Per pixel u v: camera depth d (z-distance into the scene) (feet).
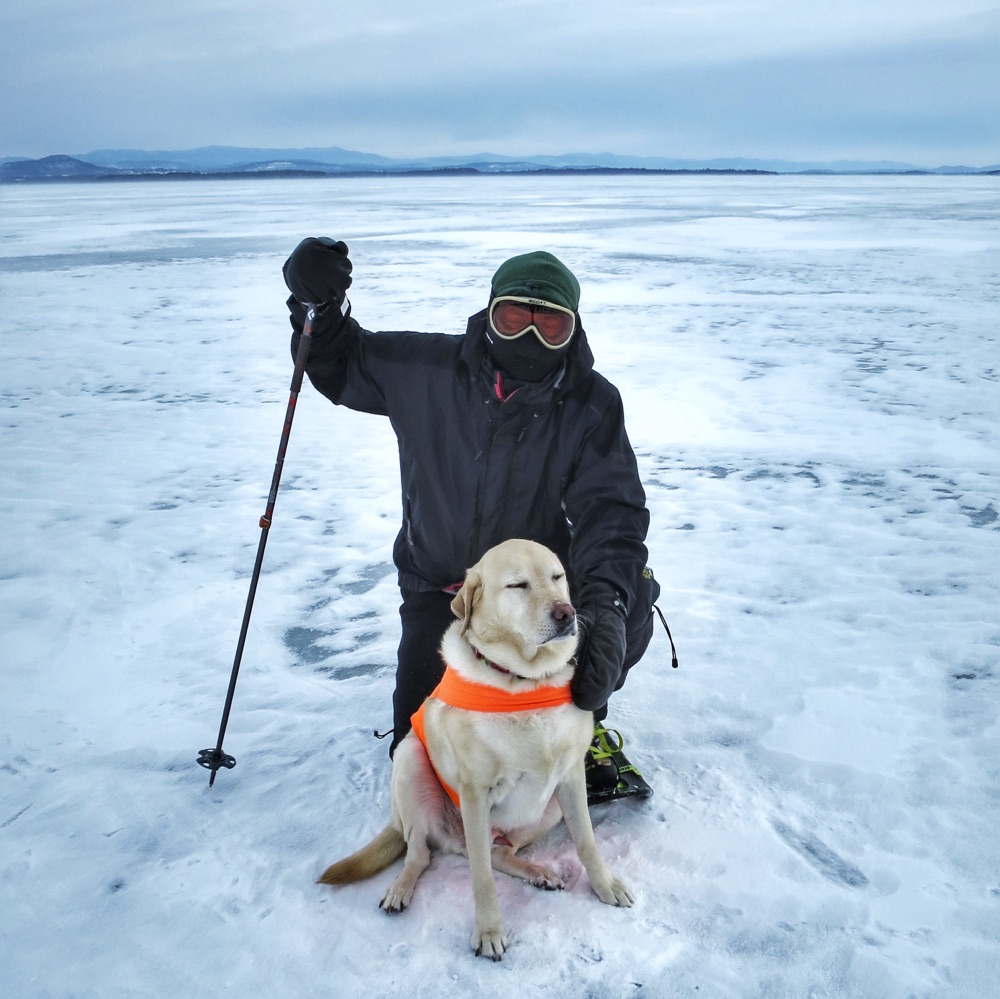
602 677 7.73
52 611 14.46
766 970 6.86
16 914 7.77
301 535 17.99
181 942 7.39
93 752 10.48
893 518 17.92
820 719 10.64
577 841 7.91
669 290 52.80
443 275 59.16
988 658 12.07
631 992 6.72
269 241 88.53
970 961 6.86
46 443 24.81
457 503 9.55
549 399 9.17
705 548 16.66
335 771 9.93
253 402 29.45
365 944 7.34
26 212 159.22
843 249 75.10
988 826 8.55
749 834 8.57
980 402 26.84
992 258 66.44
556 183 421.18
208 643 13.37
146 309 48.62
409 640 9.87
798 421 25.49
